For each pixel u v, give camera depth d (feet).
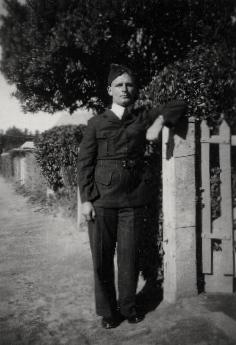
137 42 34.04
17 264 15.03
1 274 13.74
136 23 32.45
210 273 10.16
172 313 9.13
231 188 9.97
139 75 36.78
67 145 28.94
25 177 57.72
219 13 32.35
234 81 13.60
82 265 14.32
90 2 29.76
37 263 15.02
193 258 9.78
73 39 30.86
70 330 8.79
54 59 33.01
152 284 11.18
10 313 10.00
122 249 8.72
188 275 9.74
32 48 34.60
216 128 11.49
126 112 8.61
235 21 33.91
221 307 9.20
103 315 8.75
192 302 9.52
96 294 8.78
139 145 8.70
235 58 14.80
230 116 13.44
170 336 8.00
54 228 22.29
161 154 10.75
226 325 8.17
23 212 30.30
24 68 35.12
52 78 35.88
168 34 34.47
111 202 8.32
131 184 8.54
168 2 30.40
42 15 32.78
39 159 33.24
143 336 8.15
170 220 9.78
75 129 29.12
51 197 33.91
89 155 8.46
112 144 8.41
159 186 10.49
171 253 9.77
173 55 35.99
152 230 10.64
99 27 29.94
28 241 19.30
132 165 8.54
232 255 10.01
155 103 12.23
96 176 8.54
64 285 12.11
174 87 12.59
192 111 12.85
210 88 13.05
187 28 33.01
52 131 31.24
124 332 8.45
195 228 9.77
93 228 8.52
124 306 8.79
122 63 35.47
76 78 36.99
